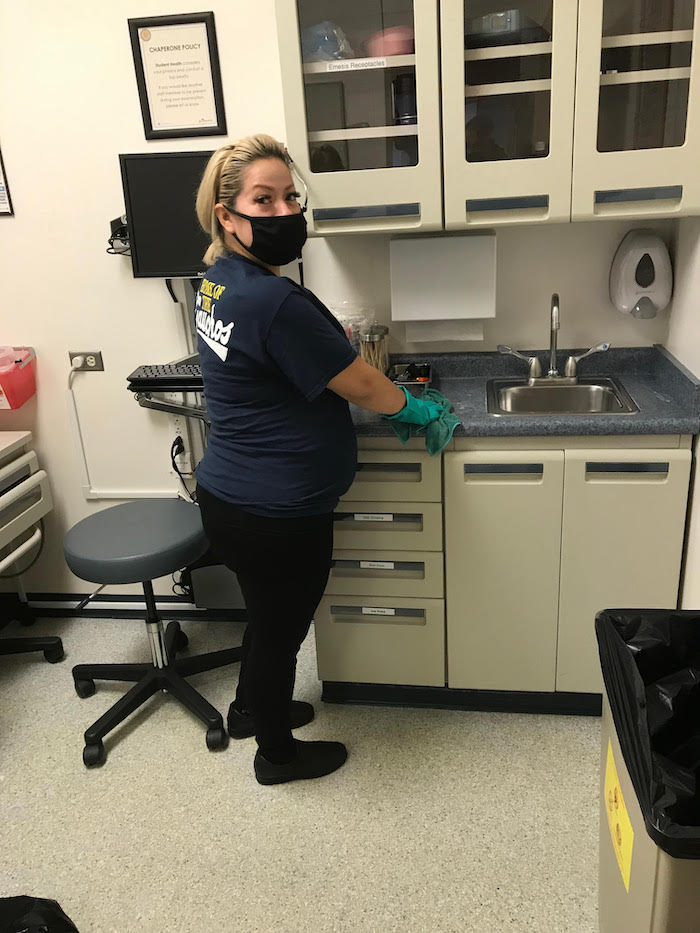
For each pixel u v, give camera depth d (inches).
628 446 77.2
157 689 93.3
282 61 75.4
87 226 98.3
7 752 88.3
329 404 68.4
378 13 74.6
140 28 88.8
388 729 88.6
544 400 93.2
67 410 107.9
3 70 92.7
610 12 71.1
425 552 83.7
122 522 90.2
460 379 96.7
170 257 88.0
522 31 72.9
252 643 75.1
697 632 52.7
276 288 61.2
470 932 64.1
